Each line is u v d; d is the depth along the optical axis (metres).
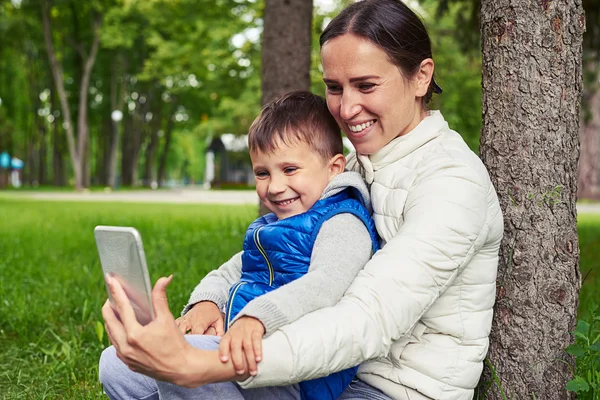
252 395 1.87
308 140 2.11
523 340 2.42
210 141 50.06
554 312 2.42
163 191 37.56
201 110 40.81
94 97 42.22
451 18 14.66
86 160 40.69
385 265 1.74
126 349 1.56
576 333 2.42
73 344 3.85
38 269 6.08
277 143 2.09
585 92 12.02
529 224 2.41
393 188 2.01
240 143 49.88
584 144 25.12
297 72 6.54
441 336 1.99
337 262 1.85
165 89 39.84
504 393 2.45
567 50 2.40
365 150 2.06
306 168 2.11
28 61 41.19
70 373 3.50
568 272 2.43
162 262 6.42
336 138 2.18
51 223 11.59
